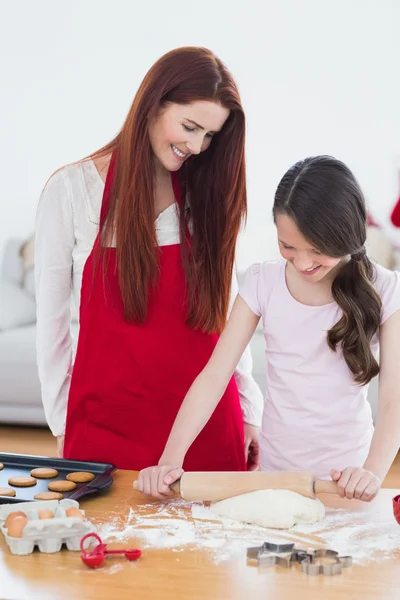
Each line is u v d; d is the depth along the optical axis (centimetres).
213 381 182
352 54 503
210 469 204
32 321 454
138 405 198
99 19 521
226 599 119
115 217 193
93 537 136
